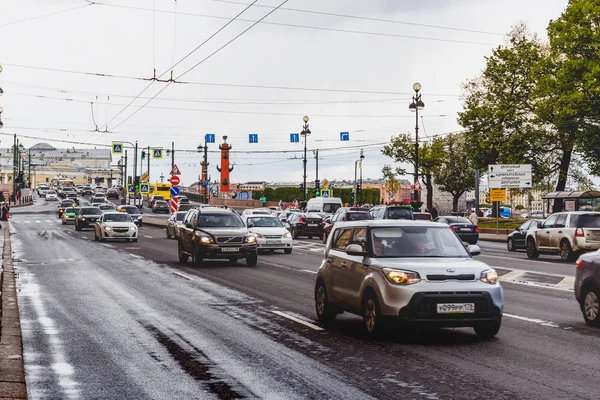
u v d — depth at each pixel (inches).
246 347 375.6
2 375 304.7
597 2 1951.3
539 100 2308.1
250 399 267.3
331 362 334.6
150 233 1964.8
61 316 495.2
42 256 1096.8
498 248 1417.3
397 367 322.0
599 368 318.3
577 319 472.1
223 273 831.1
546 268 896.9
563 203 1905.8
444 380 295.1
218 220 959.0
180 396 273.6
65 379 304.7
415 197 2092.8
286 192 4857.3
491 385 285.9
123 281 740.0
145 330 433.7
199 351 365.4
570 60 1957.4
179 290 657.6
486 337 400.5
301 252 1221.1
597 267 436.8
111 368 326.3
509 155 2338.8
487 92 2481.5
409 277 377.7
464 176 3388.3
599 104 1915.6
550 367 320.8
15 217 3021.7
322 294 465.7
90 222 1994.3
